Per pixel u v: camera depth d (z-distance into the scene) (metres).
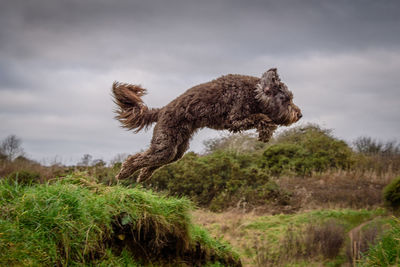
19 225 4.06
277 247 9.46
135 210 5.29
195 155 15.49
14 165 14.48
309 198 13.31
